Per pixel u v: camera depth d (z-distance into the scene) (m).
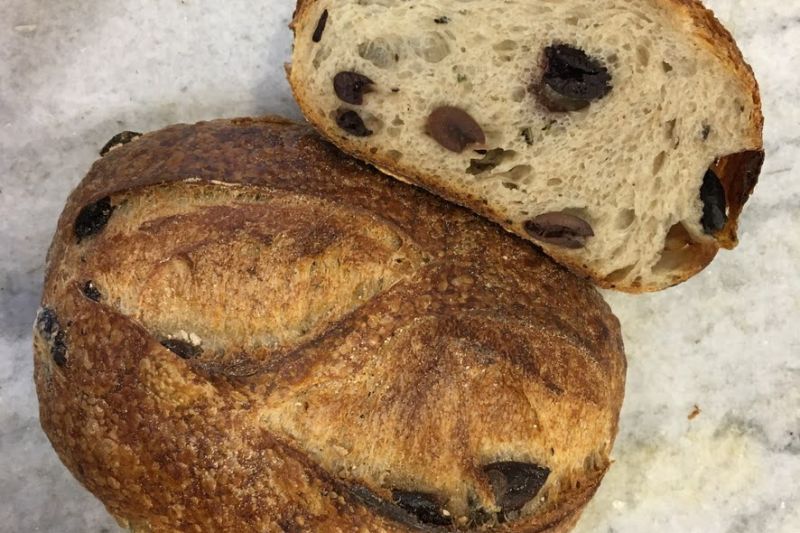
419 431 0.30
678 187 0.32
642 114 0.31
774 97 0.39
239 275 0.30
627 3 0.29
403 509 0.30
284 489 0.30
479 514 0.31
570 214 0.33
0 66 0.38
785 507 0.39
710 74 0.30
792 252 0.39
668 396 0.39
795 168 0.39
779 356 0.39
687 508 0.39
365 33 0.31
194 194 0.31
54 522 0.38
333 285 0.31
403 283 0.31
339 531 0.30
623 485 0.39
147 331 0.30
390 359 0.30
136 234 0.31
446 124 0.32
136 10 0.39
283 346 0.30
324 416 0.30
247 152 0.32
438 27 0.30
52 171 0.39
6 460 0.38
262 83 0.39
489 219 0.34
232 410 0.30
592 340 0.33
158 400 0.30
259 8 0.39
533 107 0.31
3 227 0.38
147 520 0.31
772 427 0.39
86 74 0.39
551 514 0.32
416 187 0.33
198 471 0.30
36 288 0.38
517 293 0.32
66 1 0.38
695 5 0.29
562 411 0.32
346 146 0.33
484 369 0.31
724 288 0.39
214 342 0.30
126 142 0.35
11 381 0.38
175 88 0.39
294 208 0.31
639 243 0.33
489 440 0.31
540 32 0.30
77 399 0.30
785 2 0.39
